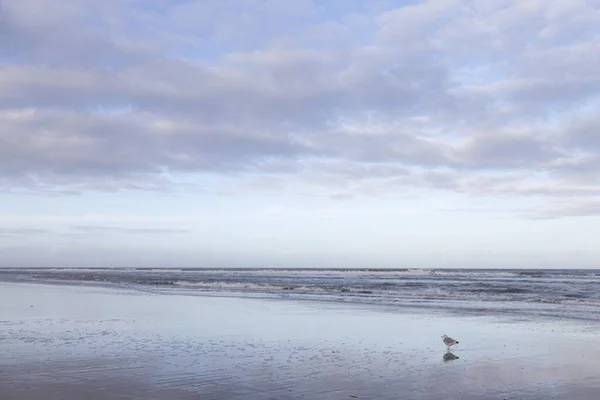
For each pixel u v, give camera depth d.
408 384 9.31
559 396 8.59
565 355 12.23
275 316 20.77
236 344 13.62
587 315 21.53
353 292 39.47
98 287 45.56
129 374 9.90
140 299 29.98
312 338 14.83
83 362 11.01
